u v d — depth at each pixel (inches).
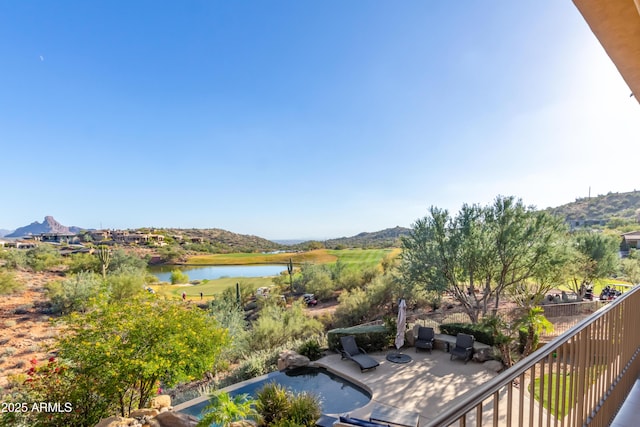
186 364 309.7
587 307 642.8
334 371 418.3
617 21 61.8
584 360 102.3
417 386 360.5
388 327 505.4
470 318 589.0
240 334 602.9
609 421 117.9
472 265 542.6
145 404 315.6
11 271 1173.1
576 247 703.1
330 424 255.4
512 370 66.8
